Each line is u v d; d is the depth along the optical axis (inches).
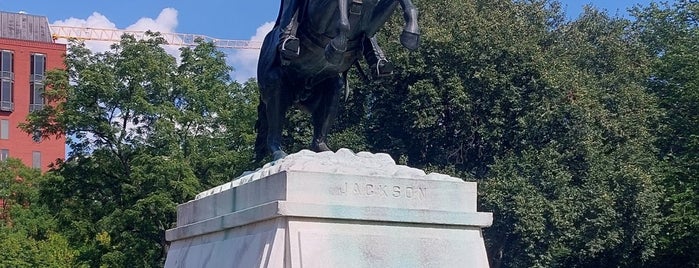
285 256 246.2
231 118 1405.0
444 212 264.7
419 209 261.7
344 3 279.9
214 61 1428.4
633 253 1284.4
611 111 1339.8
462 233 268.2
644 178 1156.5
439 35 1171.3
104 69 1322.6
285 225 248.8
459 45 1174.3
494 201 1103.0
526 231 1107.3
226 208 291.7
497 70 1192.8
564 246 1184.2
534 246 1144.2
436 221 263.3
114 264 1263.5
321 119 327.6
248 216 263.9
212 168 1353.3
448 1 1266.0
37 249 1748.3
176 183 1236.5
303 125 1186.6
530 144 1199.6
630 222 1185.4
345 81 328.2
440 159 1240.8
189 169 1261.1
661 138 1353.3
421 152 1253.1
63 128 1362.0
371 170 264.1
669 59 1386.6
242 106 1425.9
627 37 1728.6
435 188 267.0
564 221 1106.1
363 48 304.2
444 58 1184.2
